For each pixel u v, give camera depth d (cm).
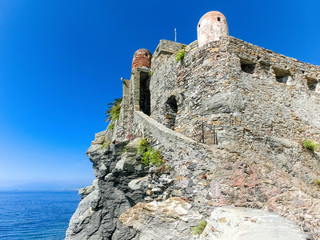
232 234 430
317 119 894
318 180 739
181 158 688
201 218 570
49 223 5350
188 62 920
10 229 4488
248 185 586
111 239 1032
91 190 1769
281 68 892
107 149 1261
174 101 1071
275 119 779
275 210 567
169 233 596
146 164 847
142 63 1594
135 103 1382
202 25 938
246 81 770
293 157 746
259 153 681
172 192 688
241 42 824
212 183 581
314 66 998
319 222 548
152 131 882
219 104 716
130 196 889
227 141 652
